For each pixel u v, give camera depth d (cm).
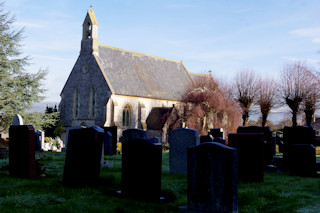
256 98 4891
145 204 776
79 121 4666
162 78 5525
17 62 3394
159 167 836
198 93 4059
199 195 732
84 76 4691
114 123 4325
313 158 1306
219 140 1549
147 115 4803
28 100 3403
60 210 695
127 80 4797
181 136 1273
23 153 1135
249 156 1112
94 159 970
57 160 1686
